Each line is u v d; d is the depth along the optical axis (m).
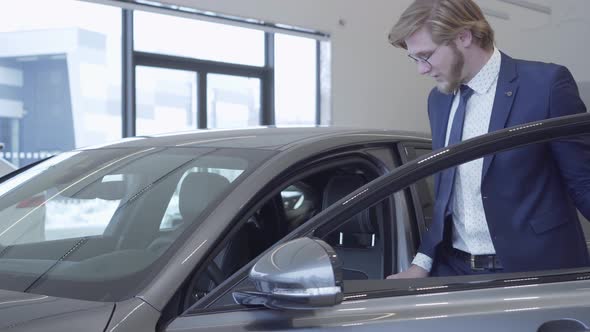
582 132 1.43
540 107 1.72
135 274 1.40
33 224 1.73
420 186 2.15
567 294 1.40
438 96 1.93
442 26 1.68
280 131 2.03
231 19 7.16
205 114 7.89
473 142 1.38
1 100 6.81
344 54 8.10
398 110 8.70
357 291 1.37
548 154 1.71
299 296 1.17
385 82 8.53
